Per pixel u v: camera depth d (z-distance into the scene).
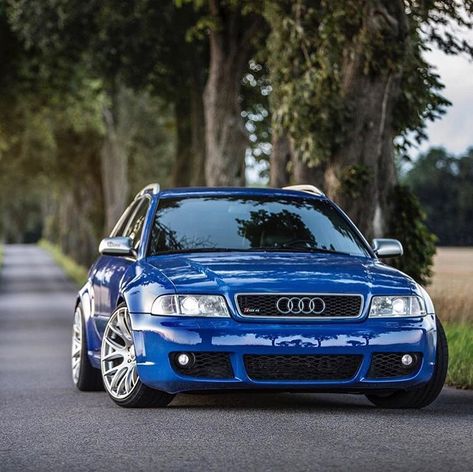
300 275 9.14
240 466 6.75
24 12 34.19
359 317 9.02
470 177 136.75
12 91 42.44
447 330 16.50
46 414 9.45
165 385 8.98
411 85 19.22
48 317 30.98
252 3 22.81
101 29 33.91
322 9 19.52
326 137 19.00
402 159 20.27
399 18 18.25
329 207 10.94
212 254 9.84
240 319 8.89
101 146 57.28
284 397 10.55
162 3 32.78
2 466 6.95
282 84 20.17
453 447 7.39
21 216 169.38
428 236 19.94
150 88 38.34
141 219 10.77
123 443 7.69
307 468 6.66
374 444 7.51
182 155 39.84
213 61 29.11
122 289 9.65
